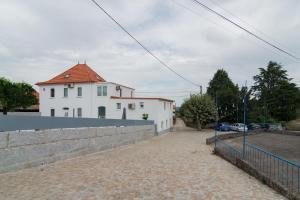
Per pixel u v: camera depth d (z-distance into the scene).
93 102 45.75
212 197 8.52
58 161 14.55
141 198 8.27
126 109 43.88
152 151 20.42
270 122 64.38
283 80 76.19
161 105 45.06
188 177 11.36
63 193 8.60
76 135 16.48
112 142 22.02
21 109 60.44
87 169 12.59
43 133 13.41
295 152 21.33
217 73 79.62
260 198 8.49
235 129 52.34
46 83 48.56
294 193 8.28
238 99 64.12
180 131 51.75
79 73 49.22
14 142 11.57
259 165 13.59
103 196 8.37
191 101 52.69
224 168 13.66
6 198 8.01
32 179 10.35
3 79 58.03
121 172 12.07
